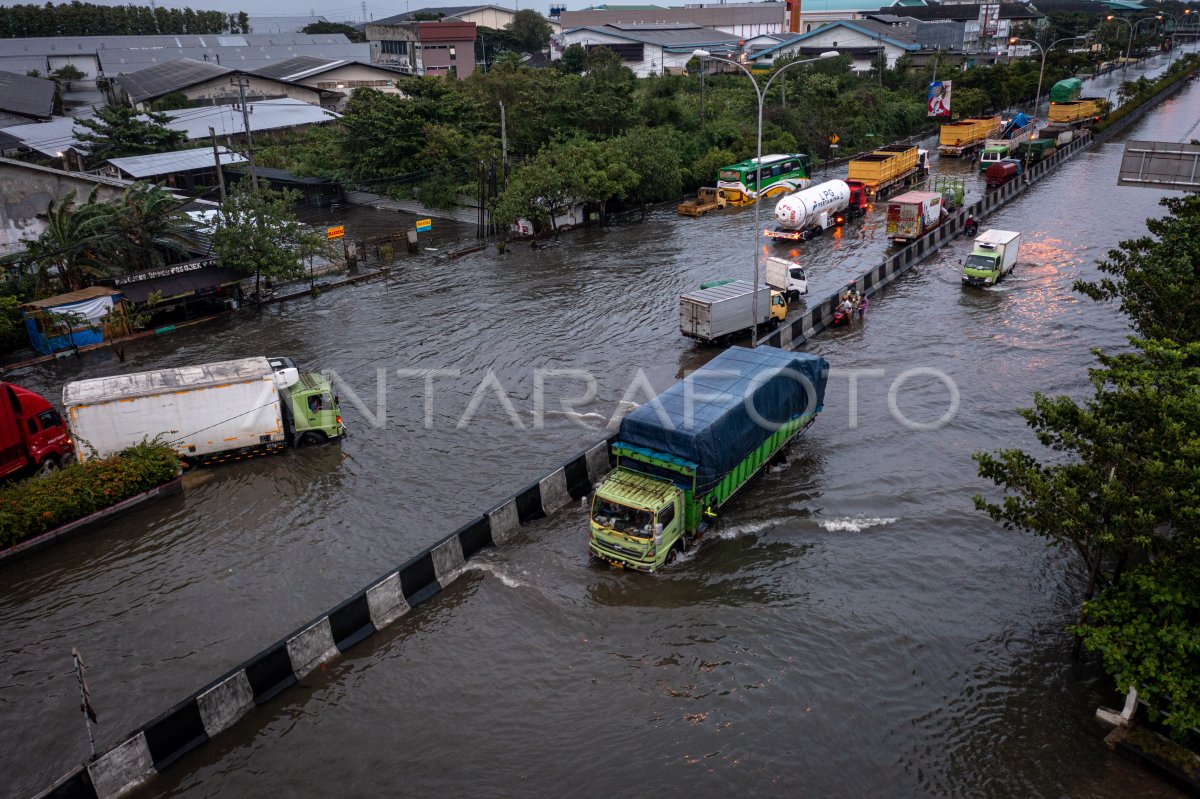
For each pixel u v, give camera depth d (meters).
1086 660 16.33
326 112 90.81
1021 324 35.00
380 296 42.94
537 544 20.97
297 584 19.55
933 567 19.50
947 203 53.00
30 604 19.19
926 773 13.91
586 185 55.12
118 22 172.25
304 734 15.30
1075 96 85.69
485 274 46.50
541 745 14.78
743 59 105.19
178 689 16.39
